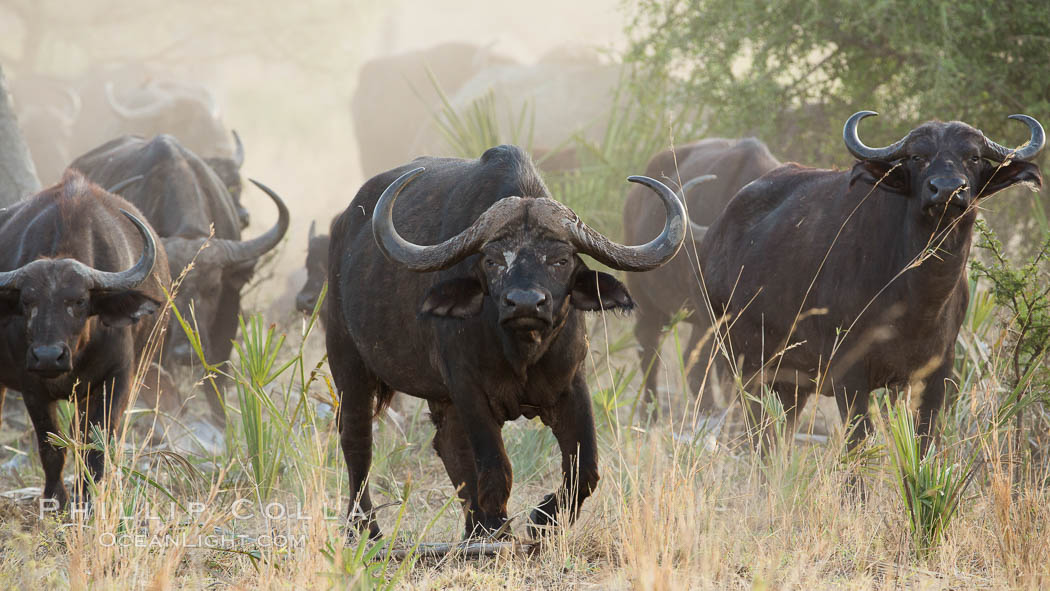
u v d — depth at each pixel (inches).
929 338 970.7
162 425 1263.5
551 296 717.9
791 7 1676.9
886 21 1630.2
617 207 1791.3
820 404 1305.4
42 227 1086.4
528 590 733.3
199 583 725.9
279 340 1020.5
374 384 977.5
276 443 1007.6
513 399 816.3
